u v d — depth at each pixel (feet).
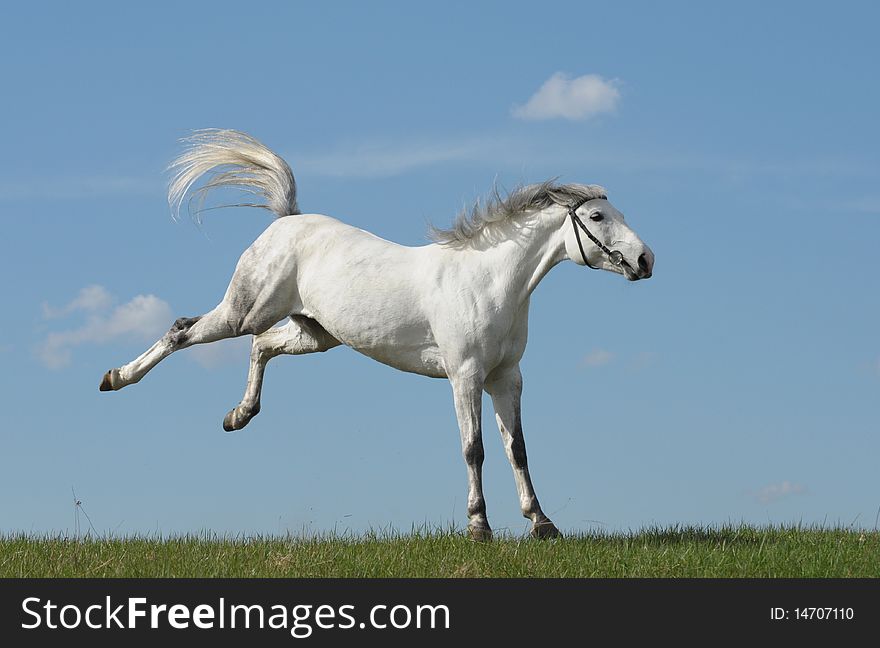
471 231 35.83
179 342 40.52
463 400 35.12
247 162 41.60
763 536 37.14
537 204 35.83
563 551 32.14
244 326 39.63
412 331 36.11
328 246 38.04
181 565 30.37
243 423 43.21
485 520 34.94
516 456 36.88
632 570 29.89
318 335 41.06
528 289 35.86
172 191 41.68
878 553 33.58
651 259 35.06
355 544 34.50
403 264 36.65
